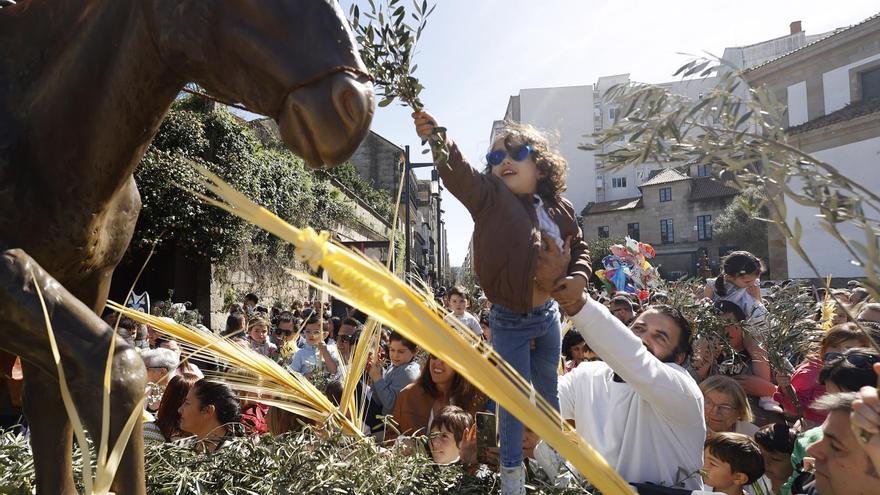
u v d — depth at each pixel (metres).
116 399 0.95
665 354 2.64
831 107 17.80
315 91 1.08
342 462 1.73
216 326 10.99
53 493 1.38
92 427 0.95
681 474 2.23
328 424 1.95
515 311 1.80
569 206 2.05
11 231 1.20
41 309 0.98
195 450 2.07
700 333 3.49
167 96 1.27
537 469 1.99
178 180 9.41
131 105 1.25
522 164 1.92
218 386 2.92
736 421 3.16
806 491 2.25
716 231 38.38
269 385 2.11
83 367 0.96
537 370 2.05
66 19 1.31
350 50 1.12
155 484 1.70
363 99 1.08
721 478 2.44
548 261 1.85
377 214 23.11
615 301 4.98
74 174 1.27
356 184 24.67
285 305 14.19
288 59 1.09
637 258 7.39
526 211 1.84
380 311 0.70
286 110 1.11
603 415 2.54
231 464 1.80
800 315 3.57
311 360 5.12
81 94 1.25
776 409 3.50
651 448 2.31
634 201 51.22
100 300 1.52
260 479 1.70
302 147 1.11
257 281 12.90
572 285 1.87
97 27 1.25
